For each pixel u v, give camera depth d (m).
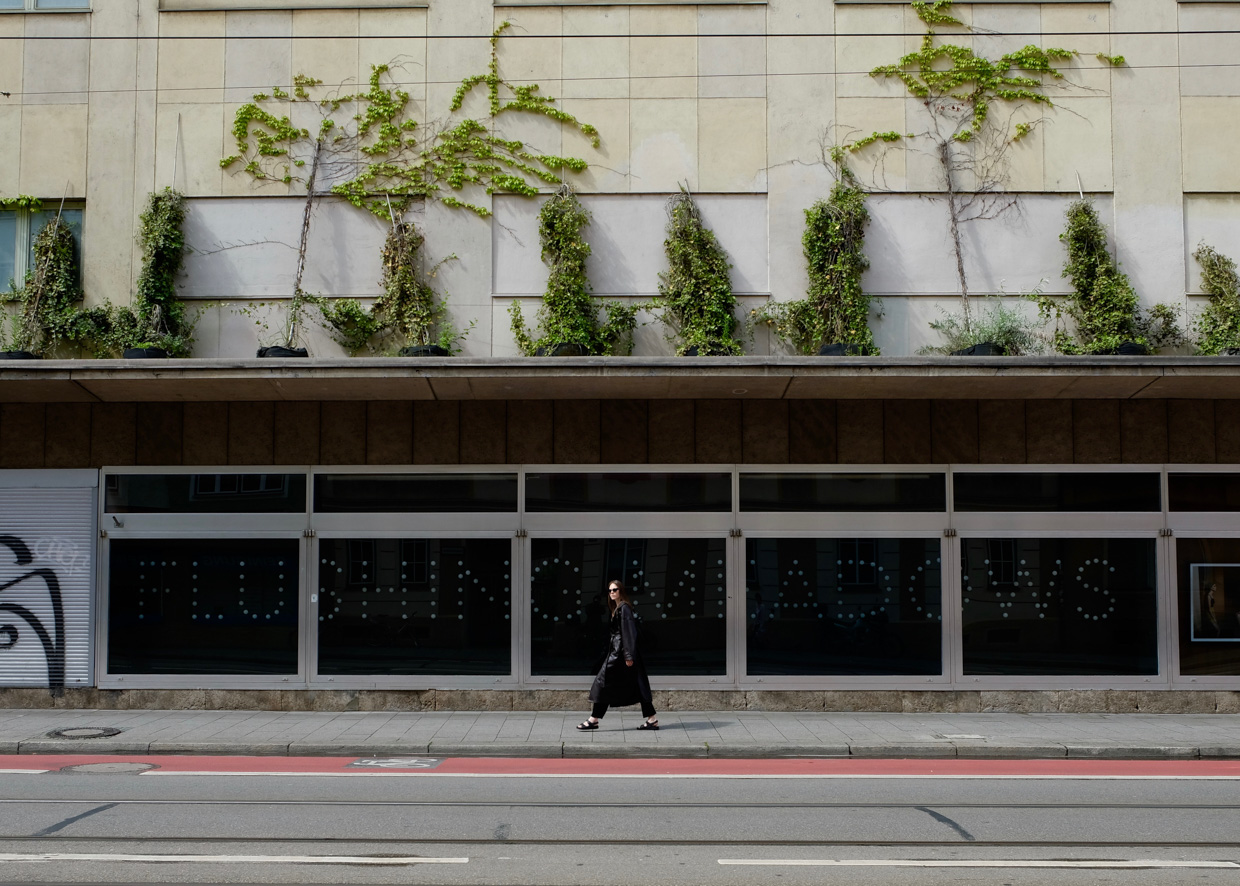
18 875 6.32
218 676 13.13
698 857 6.84
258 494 13.34
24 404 13.43
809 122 14.12
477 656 13.14
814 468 13.34
